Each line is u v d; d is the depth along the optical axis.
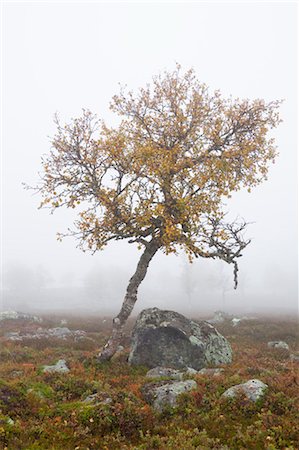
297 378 11.42
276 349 20.39
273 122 17.22
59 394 11.08
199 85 17.64
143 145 16.75
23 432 8.41
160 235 15.91
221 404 9.98
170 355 15.73
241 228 15.85
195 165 16.36
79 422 9.18
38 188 16.25
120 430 9.07
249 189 17.38
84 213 15.67
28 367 14.33
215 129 16.81
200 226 15.41
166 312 17.25
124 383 12.84
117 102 18.27
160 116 18.02
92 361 15.53
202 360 15.78
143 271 16.59
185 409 9.91
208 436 8.55
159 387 11.42
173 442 8.05
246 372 13.10
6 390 10.27
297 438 8.16
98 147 15.98
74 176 16.30
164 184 15.38
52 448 7.79
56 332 28.28
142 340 16.19
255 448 7.87
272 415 9.05
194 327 16.91
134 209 15.39
